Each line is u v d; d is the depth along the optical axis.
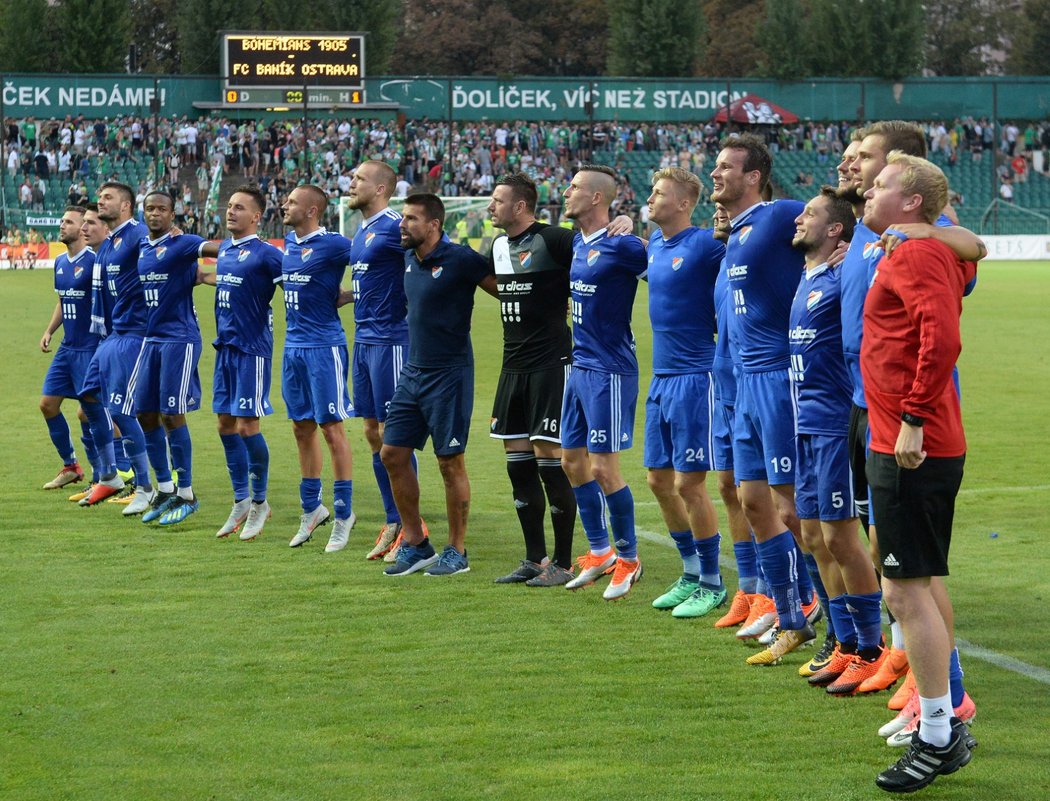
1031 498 17.50
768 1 106.00
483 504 17.53
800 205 10.91
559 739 8.84
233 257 15.64
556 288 13.33
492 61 118.50
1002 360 33.00
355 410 15.17
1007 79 84.88
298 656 10.74
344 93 82.75
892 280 8.36
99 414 17.58
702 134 84.25
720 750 8.69
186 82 82.25
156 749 8.64
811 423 10.07
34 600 12.55
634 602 12.77
